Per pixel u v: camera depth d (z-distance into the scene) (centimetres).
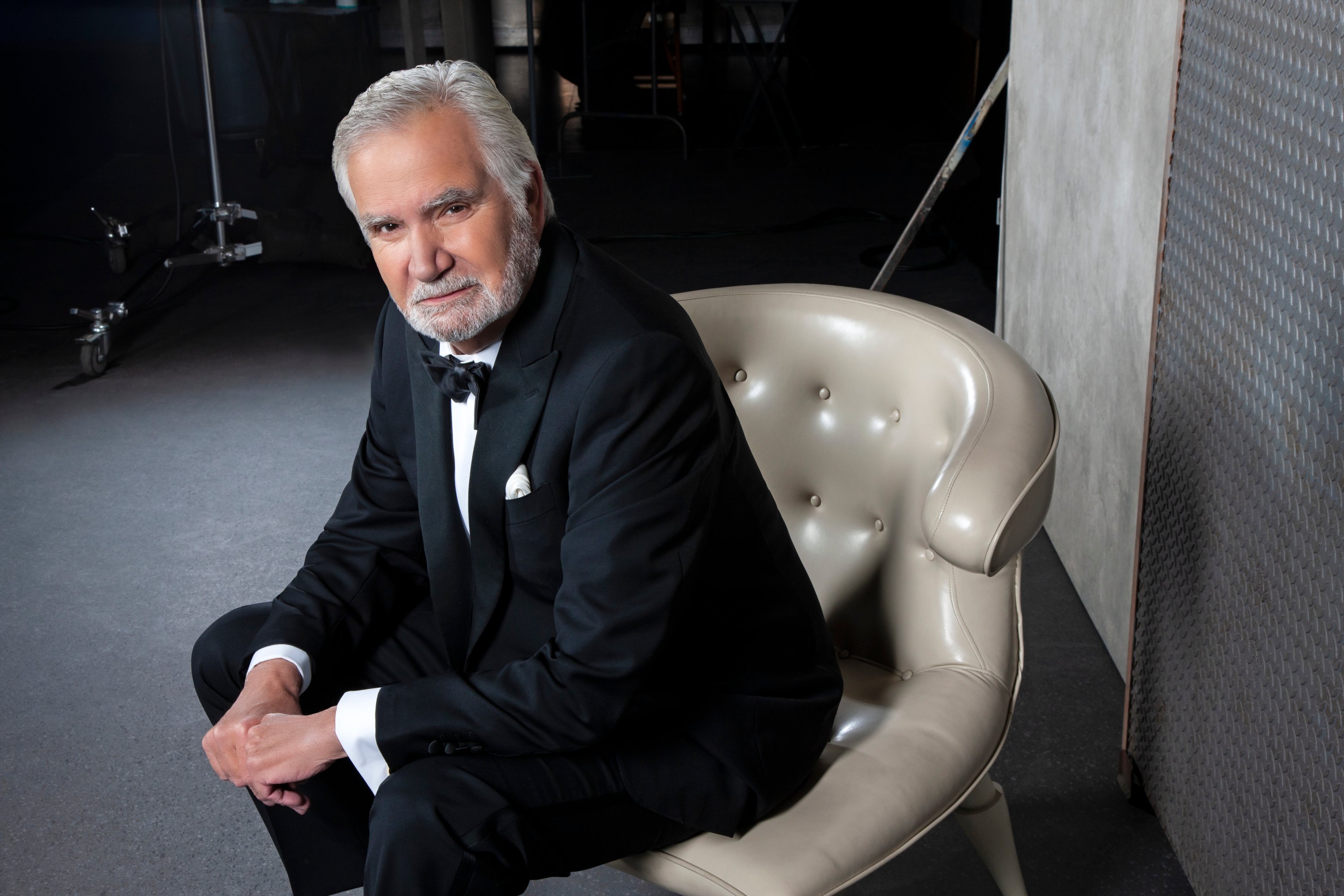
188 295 438
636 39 747
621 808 119
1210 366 142
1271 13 121
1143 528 170
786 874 113
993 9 526
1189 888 169
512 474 123
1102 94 209
